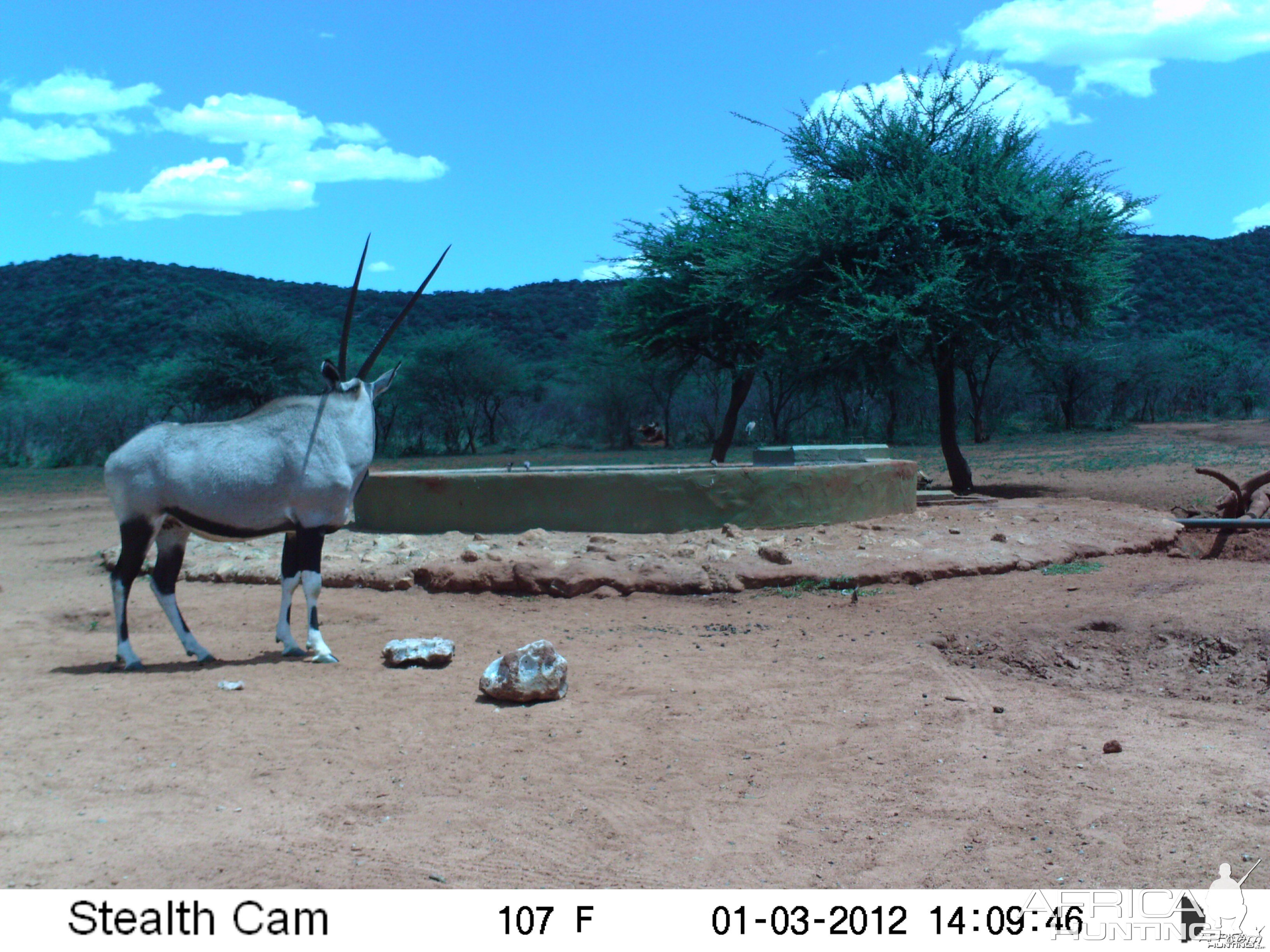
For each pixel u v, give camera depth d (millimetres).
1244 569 10609
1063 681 7379
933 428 44656
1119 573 10398
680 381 28797
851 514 12422
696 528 11641
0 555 14484
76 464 40219
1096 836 4426
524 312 94688
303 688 7008
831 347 18578
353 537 12195
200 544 12641
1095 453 29109
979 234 17812
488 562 10664
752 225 20172
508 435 49125
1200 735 5781
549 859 4332
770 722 6219
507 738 5926
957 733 5902
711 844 4480
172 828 4570
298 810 4812
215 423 7742
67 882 4043
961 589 10016
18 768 5293
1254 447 28531
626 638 8586
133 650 7957
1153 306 81438
